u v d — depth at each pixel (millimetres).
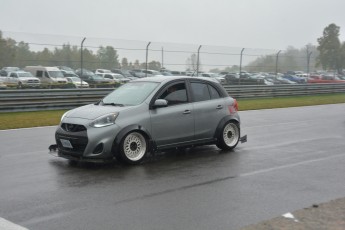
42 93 16641
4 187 6211
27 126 13148
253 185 6328
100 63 21125
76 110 8031
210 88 9008
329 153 8867
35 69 27156
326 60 44250
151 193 5906
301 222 4598
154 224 4684
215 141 8922
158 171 7215
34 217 4922
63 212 5098
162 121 8016
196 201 5531
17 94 15969
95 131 7328
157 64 23172
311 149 9336
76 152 7441
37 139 10750
